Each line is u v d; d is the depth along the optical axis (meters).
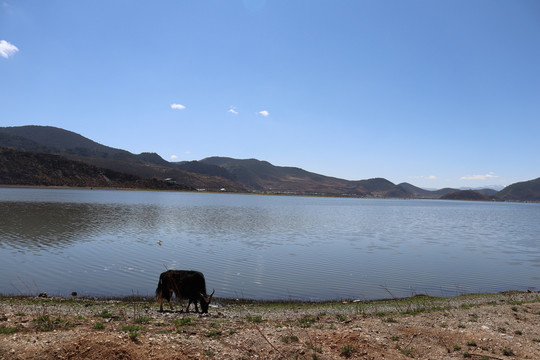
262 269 26.41
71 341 8.46
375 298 20.28
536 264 32.62
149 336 9.62
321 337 10.73
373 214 113.88
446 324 12.63
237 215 80.38
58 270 23.39
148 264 26.25
